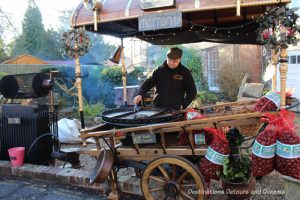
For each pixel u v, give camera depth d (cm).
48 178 405
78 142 612
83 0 356
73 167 451
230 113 335
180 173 311
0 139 459
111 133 315
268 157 271
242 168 307
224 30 472
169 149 309
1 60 1697
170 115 319
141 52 1353
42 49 2403
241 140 310
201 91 1131
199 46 1345
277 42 259
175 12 308
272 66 312
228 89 1131
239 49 1130
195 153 302
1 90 452
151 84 407
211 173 288
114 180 339
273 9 263
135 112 354
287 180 307
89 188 378
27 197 360
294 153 262
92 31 443
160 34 494
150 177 301
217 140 286
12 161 430
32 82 448
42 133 449
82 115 369
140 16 324
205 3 298
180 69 401
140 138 307
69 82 1120
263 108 287
